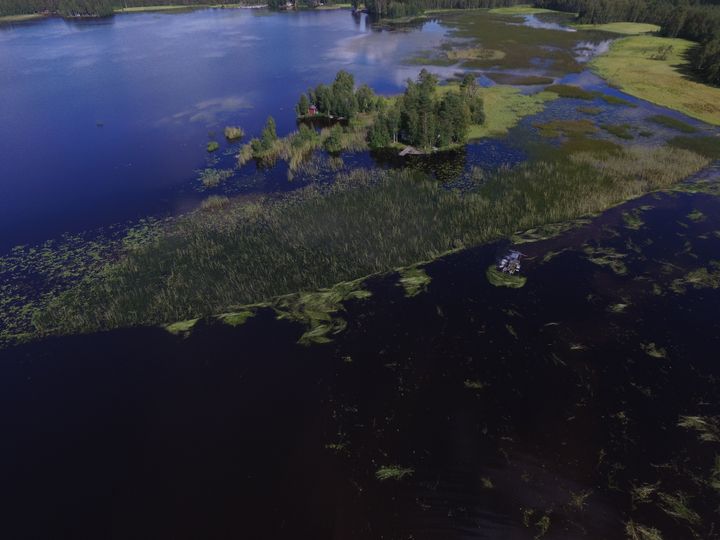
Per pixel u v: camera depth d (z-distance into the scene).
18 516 22.17
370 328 32.09
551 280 35.75
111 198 50.16
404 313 33.22
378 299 34.50
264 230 42.81
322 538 20.66
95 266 39.34
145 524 21.53
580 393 27.16
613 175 49.72
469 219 42.88
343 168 54.72
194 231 43.41
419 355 29.95
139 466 24.12
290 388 28.12
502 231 41.53
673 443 24.20
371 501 22.16
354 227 42.38
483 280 35.97
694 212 43.41
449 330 31.69
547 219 42.88
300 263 38.31
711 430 24.70
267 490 22.75
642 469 23.05
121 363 30.28
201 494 22.70
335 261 38.34
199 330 32.53
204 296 35.31
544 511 21.47
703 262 36.97
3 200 50.12
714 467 22.91
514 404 26.69
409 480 23.00
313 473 23.48
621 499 21.80
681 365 28.58
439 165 54.25
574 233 41.03
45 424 26.55
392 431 25.45
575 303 33.53
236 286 36.06
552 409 26.31
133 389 28.45
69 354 31.11
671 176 49.22
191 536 20.97
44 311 34.66
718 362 28.67
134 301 35.09
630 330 31.14
